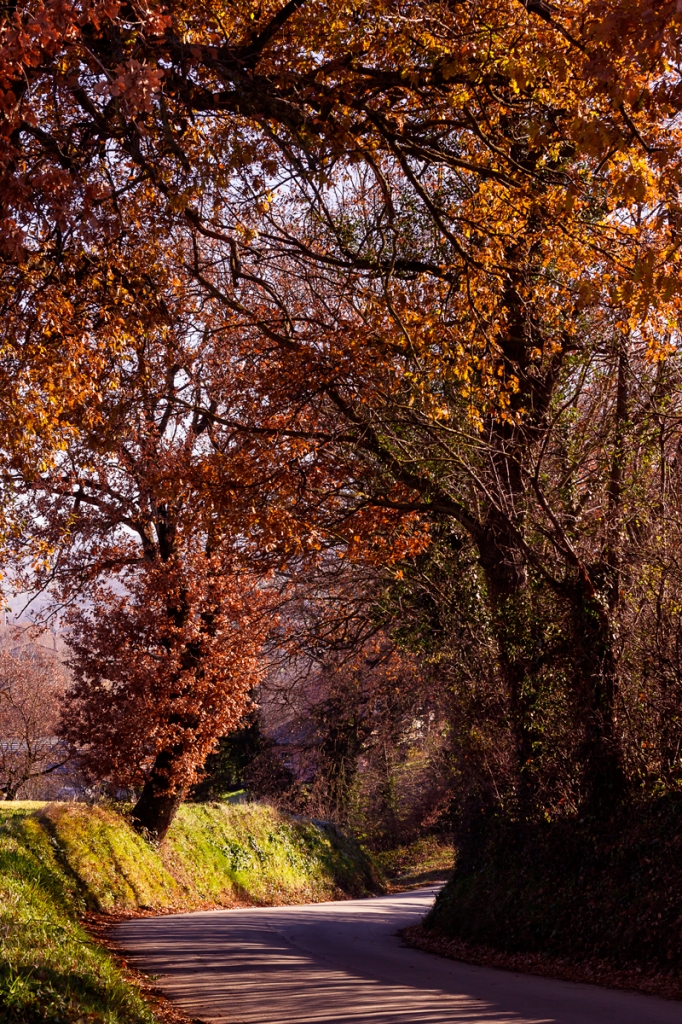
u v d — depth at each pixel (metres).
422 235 18.12
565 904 14.77
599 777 15.52
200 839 31.45
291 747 45.84
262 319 16.38
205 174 11.48
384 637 28.75
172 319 14.76
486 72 10.91
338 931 19.38
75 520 23.38
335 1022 9.09
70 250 12.65
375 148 12.12
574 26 10.38
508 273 14.42
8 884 13.10
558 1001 10.48
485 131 12.92
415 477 17.77
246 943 15.95
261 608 27.69
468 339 14.93
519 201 13.08
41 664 50.00
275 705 44.97
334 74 11.09
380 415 17.25
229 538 18.66
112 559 26.39
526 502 17.33
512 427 18.33
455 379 16.53
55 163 10.93
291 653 32.31
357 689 38.34
